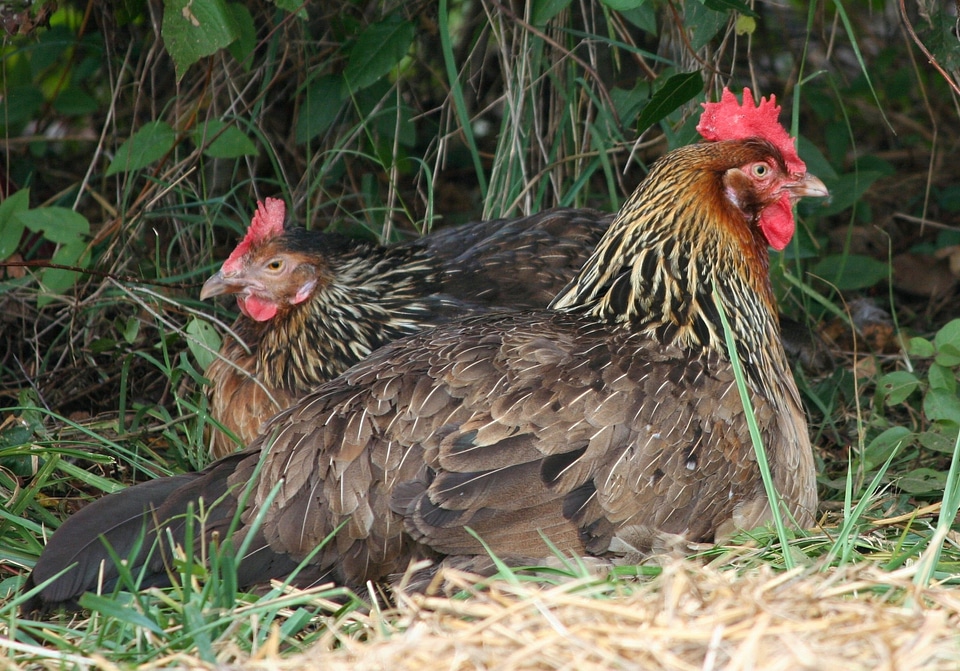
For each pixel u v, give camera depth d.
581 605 5.98
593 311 8.57
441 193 15.12
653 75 11.49
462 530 7.10
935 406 9.57
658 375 7.71
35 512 9.05
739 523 7.80
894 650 5.46
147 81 12.84
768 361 8.59
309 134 11.93
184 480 7.46
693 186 8.37
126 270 11.66
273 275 9.34
